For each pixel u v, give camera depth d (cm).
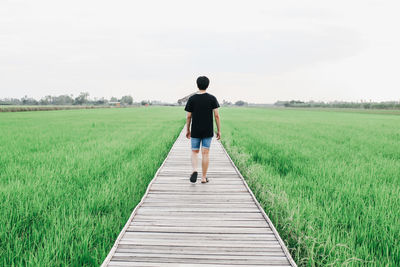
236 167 584
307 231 284
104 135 1218
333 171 567
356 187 446
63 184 436
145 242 250
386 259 246
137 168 566
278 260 226
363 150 866
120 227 298
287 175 544
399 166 623
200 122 409
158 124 1989
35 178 465
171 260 222
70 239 264
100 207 351
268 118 3148
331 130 1595
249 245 248
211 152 811
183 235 265
